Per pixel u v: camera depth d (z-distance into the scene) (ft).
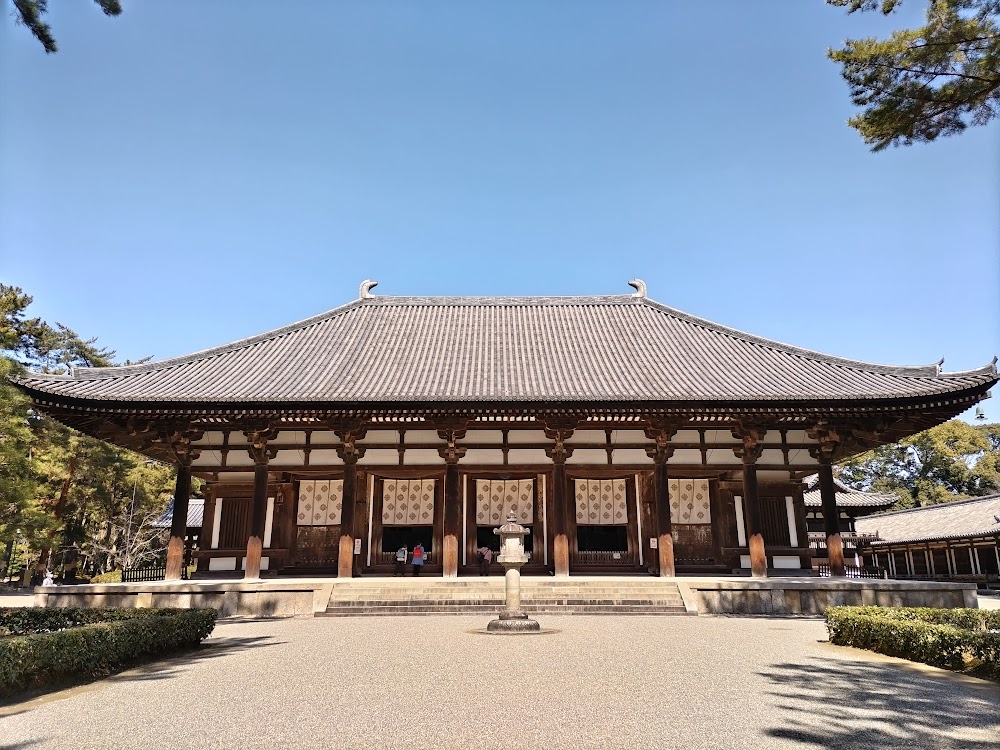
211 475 78.79
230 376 74.43
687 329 90.38
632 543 76.28
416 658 34.78
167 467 145.28
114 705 26.30
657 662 33.53
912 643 35.14
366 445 72.02
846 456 77.56
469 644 39.27
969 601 57.72
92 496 137.49
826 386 69.31
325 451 72.59
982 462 197.98
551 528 75.56
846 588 58.54
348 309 97.30
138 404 65.57
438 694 26.66
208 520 77.97
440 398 65.57
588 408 66.49
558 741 20.75
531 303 100.68
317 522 76.89
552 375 74.23
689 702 25.45
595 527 77.10
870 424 69.51
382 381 72.43
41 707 26.27
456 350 83.51
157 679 31.30
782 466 72.18
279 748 20.43
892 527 139.13
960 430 202.18
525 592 61.00
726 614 57.88
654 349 83.56
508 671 31.04
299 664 33.94
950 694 27.30
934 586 58.29
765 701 25.73
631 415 68.95
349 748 20.31
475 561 75.00
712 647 38.65
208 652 39.37
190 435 71.97
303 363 78.74
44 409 67.00
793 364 77.41
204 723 23.32
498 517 76.33
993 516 116.47
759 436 69.67
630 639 41.45
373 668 32.30
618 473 74.23
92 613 45.32
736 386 69.62
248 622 54.39
